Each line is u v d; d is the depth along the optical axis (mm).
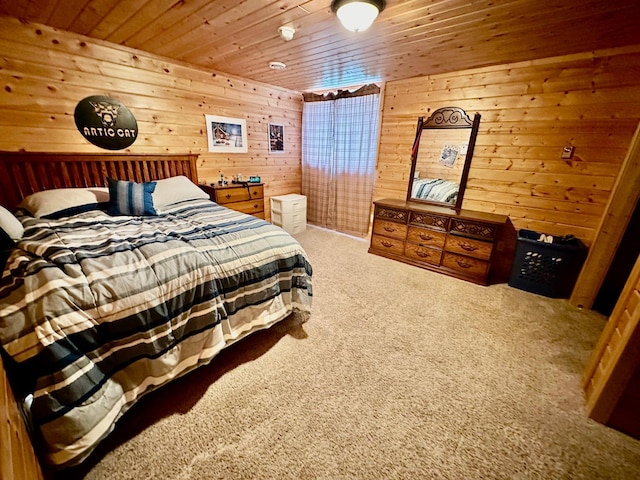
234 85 3475
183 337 1371
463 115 2887
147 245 1438
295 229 4262
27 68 2119
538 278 2543
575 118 2369
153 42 2381
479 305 2352
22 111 2154
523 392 1485
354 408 1363
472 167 2965
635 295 1242
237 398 1398
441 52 2367
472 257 2752
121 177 2723
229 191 3346
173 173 3123
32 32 2080
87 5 1762
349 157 3994
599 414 1307
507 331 2008
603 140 2291
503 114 2695
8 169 2158
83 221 1877
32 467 832
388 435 1236
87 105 2424
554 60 2373
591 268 2273
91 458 1105
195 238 1645
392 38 2096
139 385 1229
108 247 1404
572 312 2287
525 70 2516
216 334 1472
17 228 1483
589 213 2441
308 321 2068
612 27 1788
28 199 2031
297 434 1227
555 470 1117
